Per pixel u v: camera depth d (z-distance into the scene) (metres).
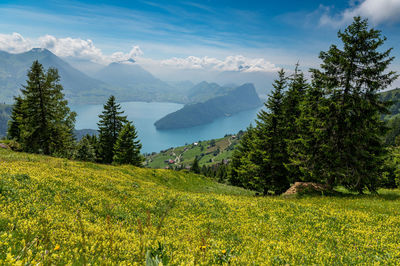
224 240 8.33
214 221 11.30
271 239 9.05
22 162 16.02
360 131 18.88
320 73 20.47
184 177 35.34
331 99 19.89
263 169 27.56
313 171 21.48
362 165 19.03
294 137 25.89
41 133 37.59
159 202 13.66
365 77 18.70
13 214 6.44
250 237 9.09
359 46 18.92
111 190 13.71
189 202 14.79
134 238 6.42
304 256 7.02
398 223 11.74
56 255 4.04
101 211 9.36
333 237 9.58
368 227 11.02
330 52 19.70
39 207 7.63
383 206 15.80
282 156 26.45
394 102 18.23
